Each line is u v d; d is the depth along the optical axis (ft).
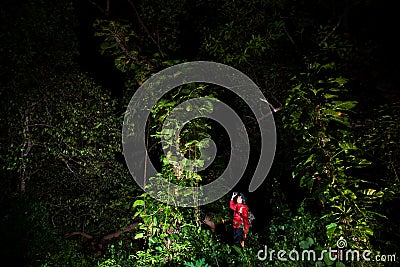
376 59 21.59
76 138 26.55
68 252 24.64
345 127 14.26
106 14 28.40
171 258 16.39
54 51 26.99
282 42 23.02
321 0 23.29
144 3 25.73
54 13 26.32
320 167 12.59
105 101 27.76
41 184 28.14
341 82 13.74
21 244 22.88
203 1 25.27
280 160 25.44
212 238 17.35
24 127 25.88
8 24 24.57
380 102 21.03
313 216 15.81
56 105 26.40
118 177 28.76
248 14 23.32
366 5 22.89
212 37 22.57
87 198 28.63
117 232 30.17
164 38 25.32
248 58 23.20
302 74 14.60
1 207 24.71
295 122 13.62
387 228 15.06
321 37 21.67
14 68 25.03
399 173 16.84
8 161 25.39
